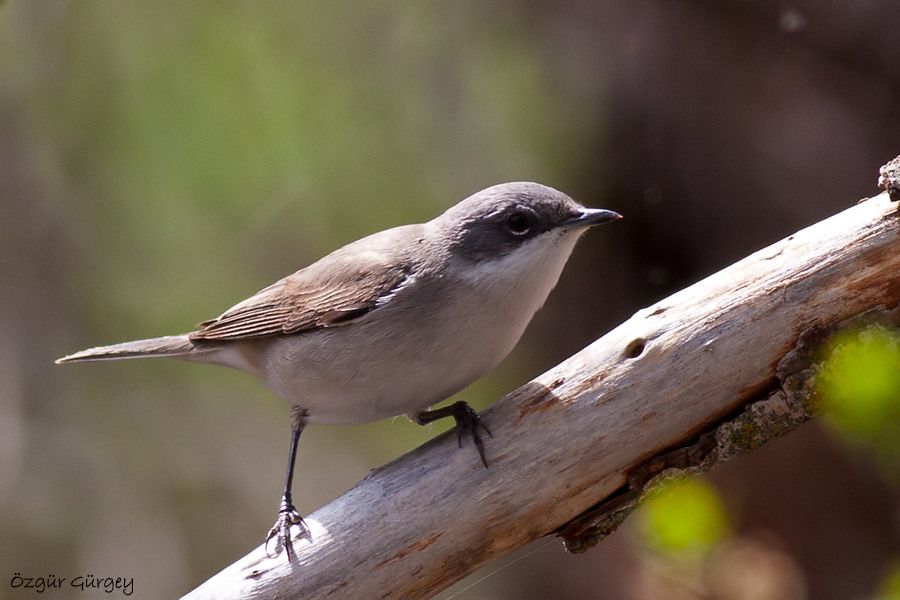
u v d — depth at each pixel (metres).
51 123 14.07
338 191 14.48
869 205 6.34
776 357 6.34
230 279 14.39
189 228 14.36
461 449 6.61
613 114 14.01
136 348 8.64
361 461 14.30
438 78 14.58
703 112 13.67
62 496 13.38
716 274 6.57
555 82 14.27
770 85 13.45
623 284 14.29
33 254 14.07
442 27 14.64
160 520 13.56
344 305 7.28
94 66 14.01
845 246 6.27
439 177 14.52
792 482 11.80
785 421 6.37
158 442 14.00
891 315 6.20
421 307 7.21
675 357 6.43
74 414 13.85
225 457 14.08
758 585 8.82
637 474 6.55
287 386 7.79
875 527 11.62
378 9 14.65
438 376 7.31
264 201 14.35
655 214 14.05
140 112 14.08
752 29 13.38
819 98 13.31
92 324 14.14
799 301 6.31
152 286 14.35
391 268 7.30
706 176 13.76
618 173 14.10
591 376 6.54
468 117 14.52
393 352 7.23
